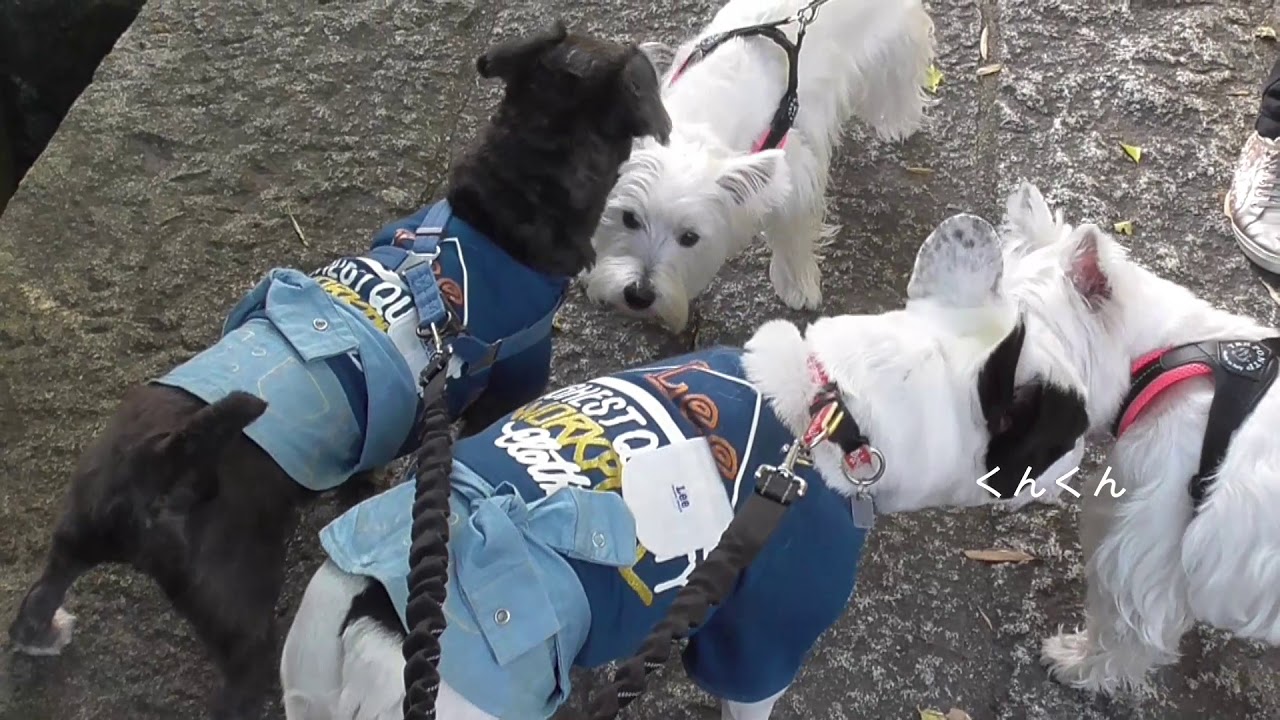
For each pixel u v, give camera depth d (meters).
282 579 1.09
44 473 1.28
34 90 2.10
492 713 0.78
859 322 0.91
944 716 1.15
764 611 0.90
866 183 1.57
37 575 1.21
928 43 1.54
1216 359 0.97
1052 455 0.88
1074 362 0.94
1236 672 1.18
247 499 0.94
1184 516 1.00
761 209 1.32
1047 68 1.67
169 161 1.57
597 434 0.86
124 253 1.47
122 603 1.19
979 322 0.90
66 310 1.41
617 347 1.43
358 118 1.63
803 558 0.89
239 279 1.45
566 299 1.46
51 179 1.54
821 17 1.43
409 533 0.82
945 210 1.54
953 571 1.24
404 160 1.58
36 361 1.37
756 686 0.94
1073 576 1.24
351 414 0.99
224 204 1.53
